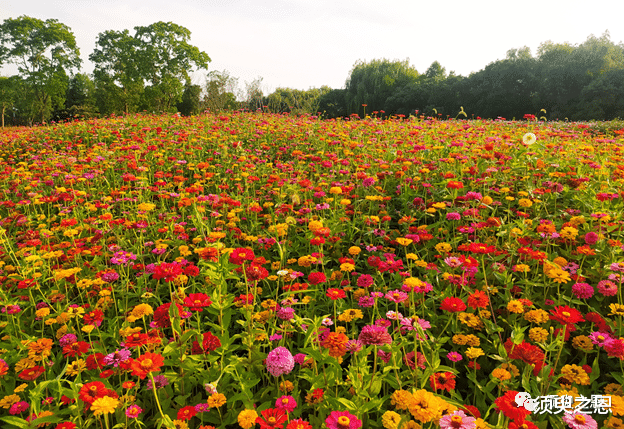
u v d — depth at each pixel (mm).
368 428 2150
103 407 1748
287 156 8312
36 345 2285
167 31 40750
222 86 26141
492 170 4883
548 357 2627
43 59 40875
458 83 52625
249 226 4781
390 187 5785
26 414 2371
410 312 2836
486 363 2703
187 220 5082
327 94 66438
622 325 2594
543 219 4203
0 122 45281
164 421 1927
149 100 42000
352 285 3627
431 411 1585
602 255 3365
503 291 3246
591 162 5062
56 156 8023
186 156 8039
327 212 5016
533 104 46812
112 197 5633
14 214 5051
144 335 2188
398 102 56375
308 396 2223
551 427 2246
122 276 3660
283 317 2525
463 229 3877
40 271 3785
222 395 2074
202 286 3244
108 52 41375
